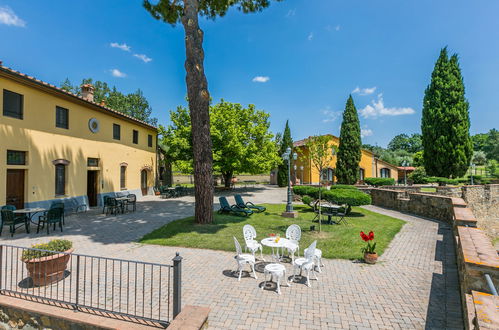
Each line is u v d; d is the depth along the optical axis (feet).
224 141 79.05
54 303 14.73
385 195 54.80
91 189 53.06
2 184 33.83
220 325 13.26
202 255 24.00
